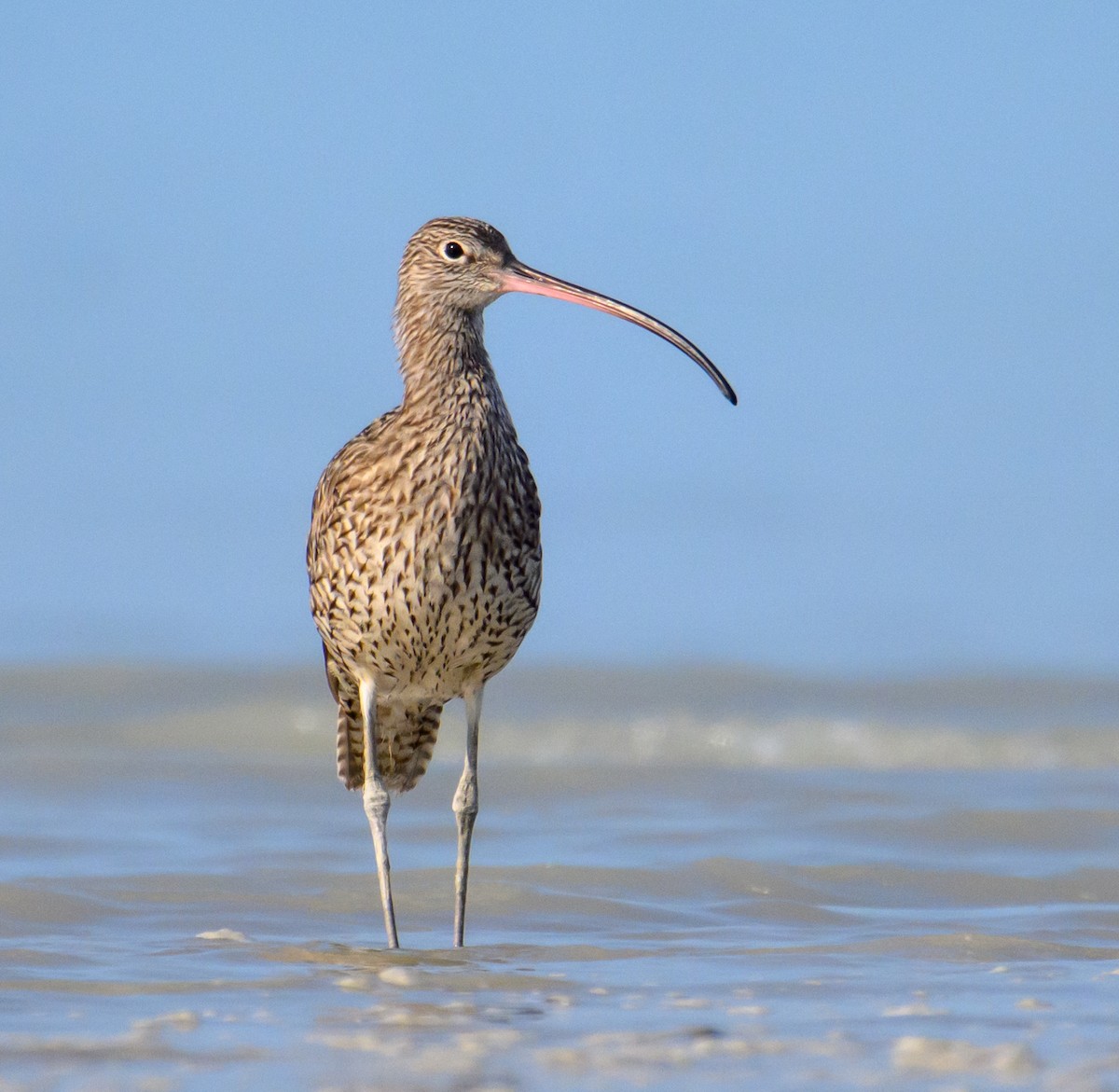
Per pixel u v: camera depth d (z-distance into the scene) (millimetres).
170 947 11812
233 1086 8500
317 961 11445
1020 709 25484
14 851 14852
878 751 21969
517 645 12414
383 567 11766
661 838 15766
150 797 17828
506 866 14438
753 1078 8672
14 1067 8812
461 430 11820
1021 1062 8906
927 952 11773
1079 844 15586
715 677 27500
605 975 11102
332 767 20047
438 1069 8812
